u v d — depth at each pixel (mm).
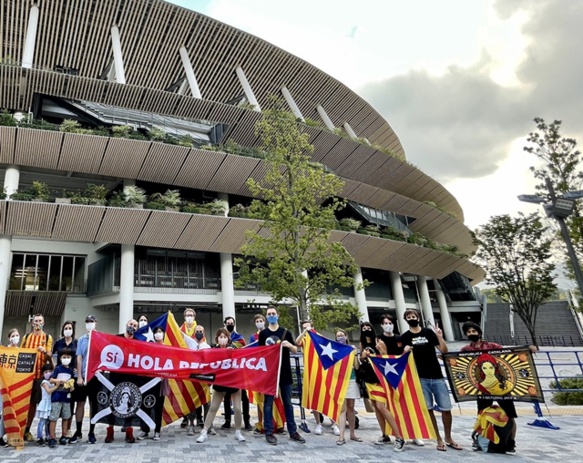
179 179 22625
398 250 28812
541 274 19188
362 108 36750
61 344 6672
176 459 5316
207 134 25281
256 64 30172
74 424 8219
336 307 14219
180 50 27078
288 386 6562
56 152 19219
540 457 5371
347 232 25250
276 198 14078
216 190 23906
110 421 6211
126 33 25656
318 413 7258
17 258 22547
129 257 20984
